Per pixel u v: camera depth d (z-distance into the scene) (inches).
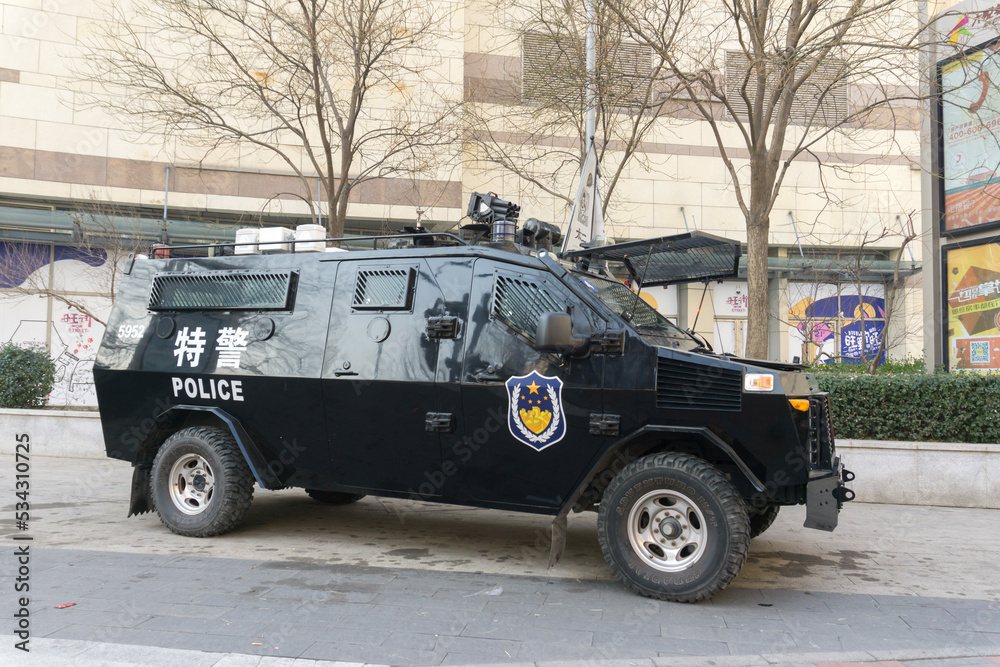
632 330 188.4
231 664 128.7
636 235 701.9
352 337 215.3
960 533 266.4
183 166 608.1
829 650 145.3
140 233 578.9
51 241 626.2
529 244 232.8
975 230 417.7
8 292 630.5
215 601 166.1
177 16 530.9
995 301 405.4
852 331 745.6
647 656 139.3
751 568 213.9
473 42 665.6
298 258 232.4
